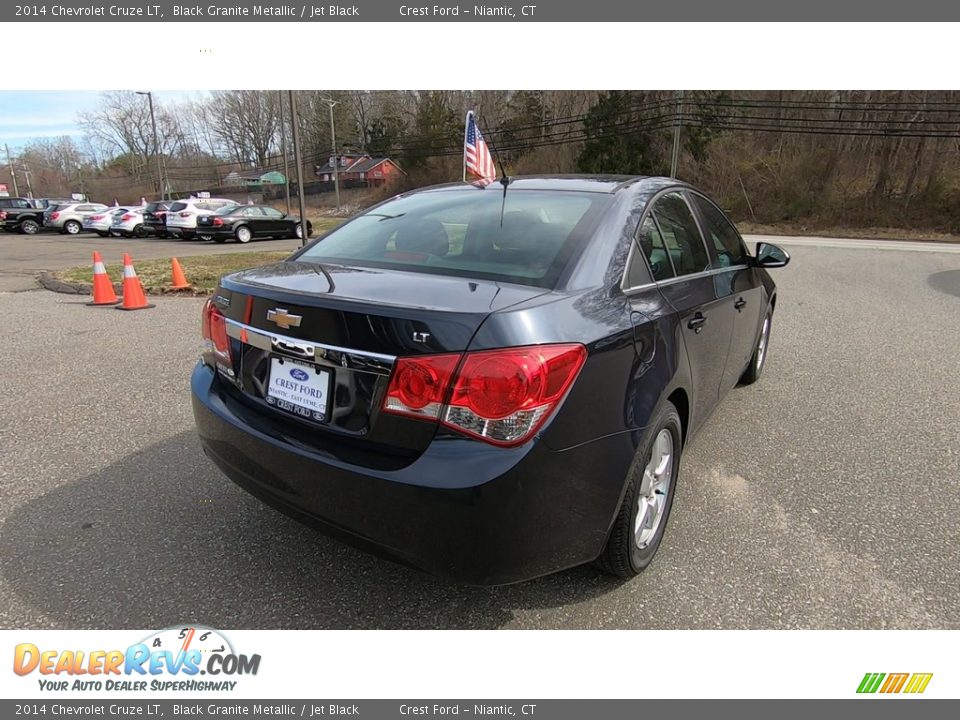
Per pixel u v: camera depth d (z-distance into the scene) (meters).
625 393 2.06
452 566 1.82
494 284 2.06
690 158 41.19
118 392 4.49
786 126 38.69
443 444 1.76
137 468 3.30
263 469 2.11
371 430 1.87
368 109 70.75
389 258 2.48
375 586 2.40
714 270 3.24
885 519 2.89
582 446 1.88
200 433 2.46
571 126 45.28
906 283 11.16
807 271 12.84
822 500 3.06
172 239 24.70
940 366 5.46
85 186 81.62
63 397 4.38
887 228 34.81
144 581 2.40
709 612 2.29
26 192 89.12
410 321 1.78
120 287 9.53
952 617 2.27
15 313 7.50
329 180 66.19
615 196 2.64
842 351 5.99
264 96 71.12
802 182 38.09
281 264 2.62
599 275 2.20
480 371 1.70
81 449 3.52
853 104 36.41
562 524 1.89
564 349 1.81
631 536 2.24
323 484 1.92
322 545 2.64
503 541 1.77
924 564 2.56
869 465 3.45
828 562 2.56
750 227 36.97
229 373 2.36
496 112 47.94
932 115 34.31
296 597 2.34
